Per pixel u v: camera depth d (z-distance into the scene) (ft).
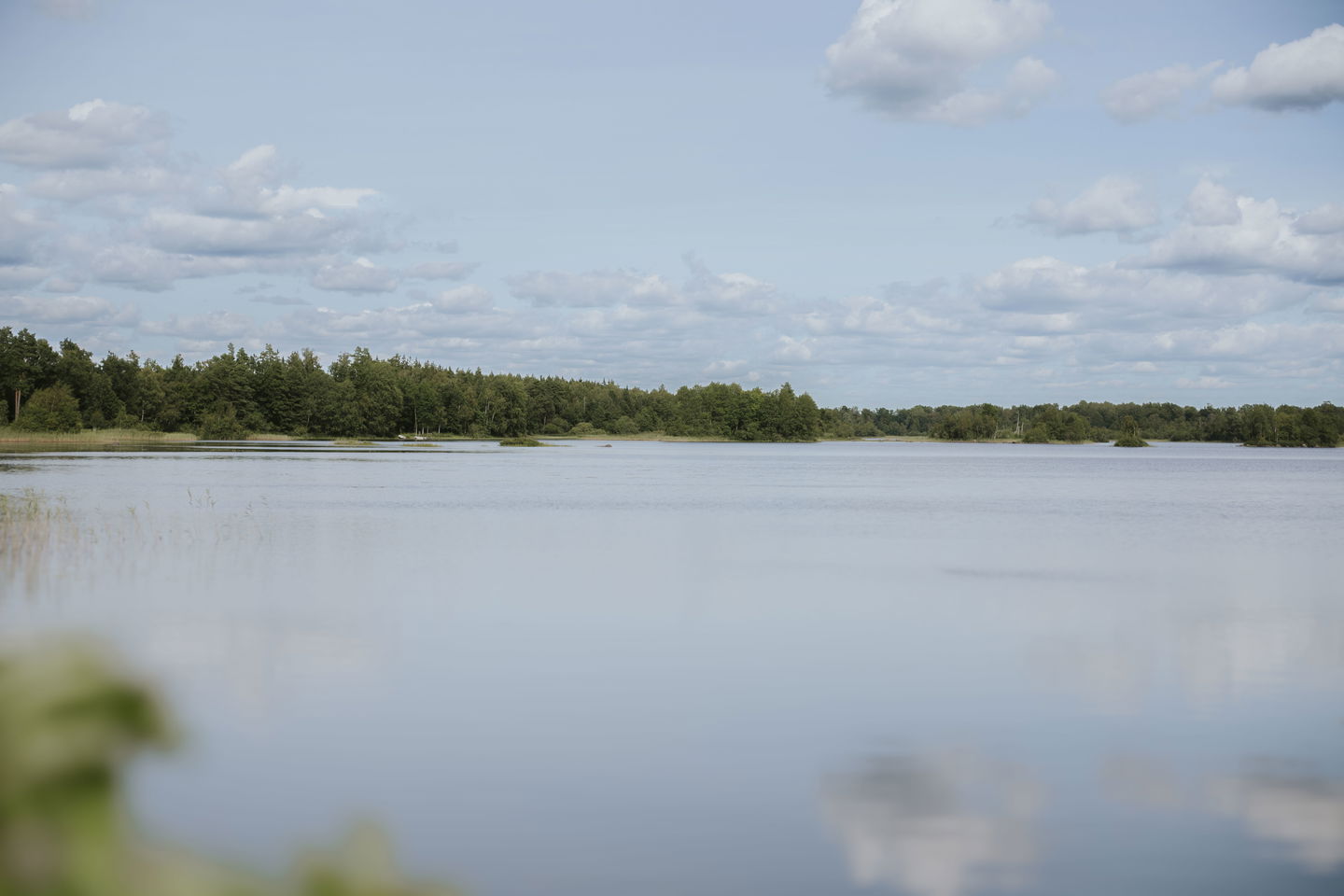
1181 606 86.07
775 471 370.94
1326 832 37.45
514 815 38.17
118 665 9.13
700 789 41.11
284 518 150.61
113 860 8.85
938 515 181.16
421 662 61.82
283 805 38.70
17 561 98.43
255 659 61.87
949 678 59.88
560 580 95.45
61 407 560.61
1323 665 63.82
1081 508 206.18
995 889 32.89
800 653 65.98
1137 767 44.34
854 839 36.42
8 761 8.51
